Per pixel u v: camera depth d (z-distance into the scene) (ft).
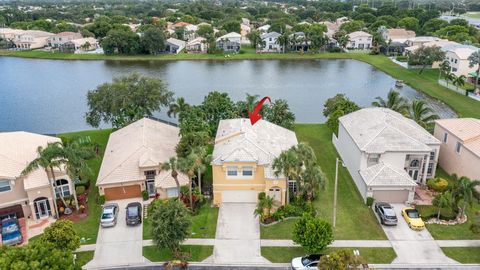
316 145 216.54
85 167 144.87
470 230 134.92
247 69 464.65
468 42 474.90
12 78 421.59
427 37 530.27
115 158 172.45
